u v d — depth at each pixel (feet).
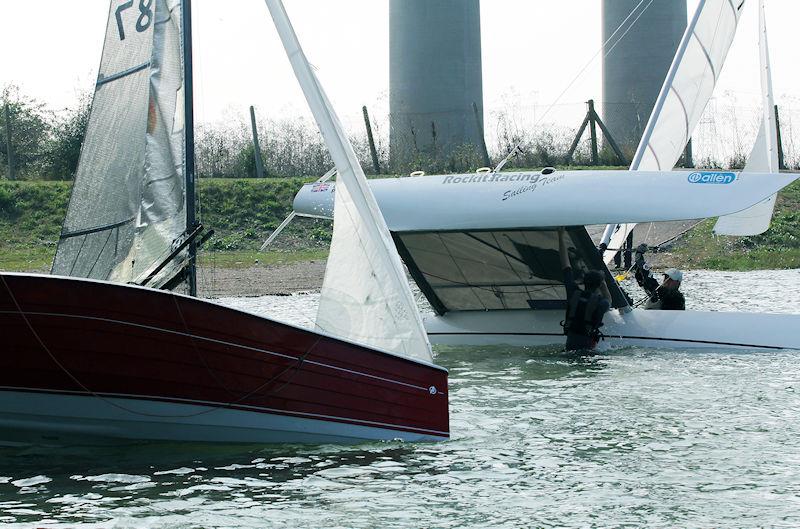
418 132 228.22
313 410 50.34
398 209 78.59
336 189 51.83
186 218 56.44
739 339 79.30
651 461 48.29
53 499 42.50
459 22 232.53
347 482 45.09
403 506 42.14
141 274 56.75
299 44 52.31
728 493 43.57
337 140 51.83
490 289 85.15
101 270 57.82
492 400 61.77
